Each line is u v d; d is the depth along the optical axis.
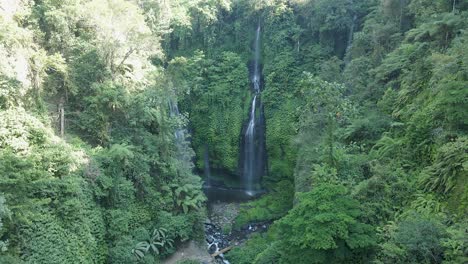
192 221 28.88
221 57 45.50
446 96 17.77
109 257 22.58
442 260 13.12
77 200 20.14
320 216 15.59
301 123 25.67
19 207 16.48
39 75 24.16
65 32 27.59
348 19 40.62
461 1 27.75
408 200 18.20
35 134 20.97
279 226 17.89
